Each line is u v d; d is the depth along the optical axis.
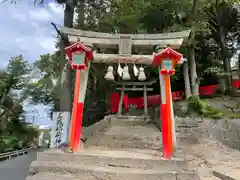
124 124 13.34
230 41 22.95
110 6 16.19
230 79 20.05
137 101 20.08
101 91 20.19
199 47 18.44
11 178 8.69
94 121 19.86
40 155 6.73
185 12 16.09
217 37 21.62
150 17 17.30
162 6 16.17
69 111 11.77
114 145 9.59
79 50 7.55
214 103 17.52
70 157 6.63
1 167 11.11
